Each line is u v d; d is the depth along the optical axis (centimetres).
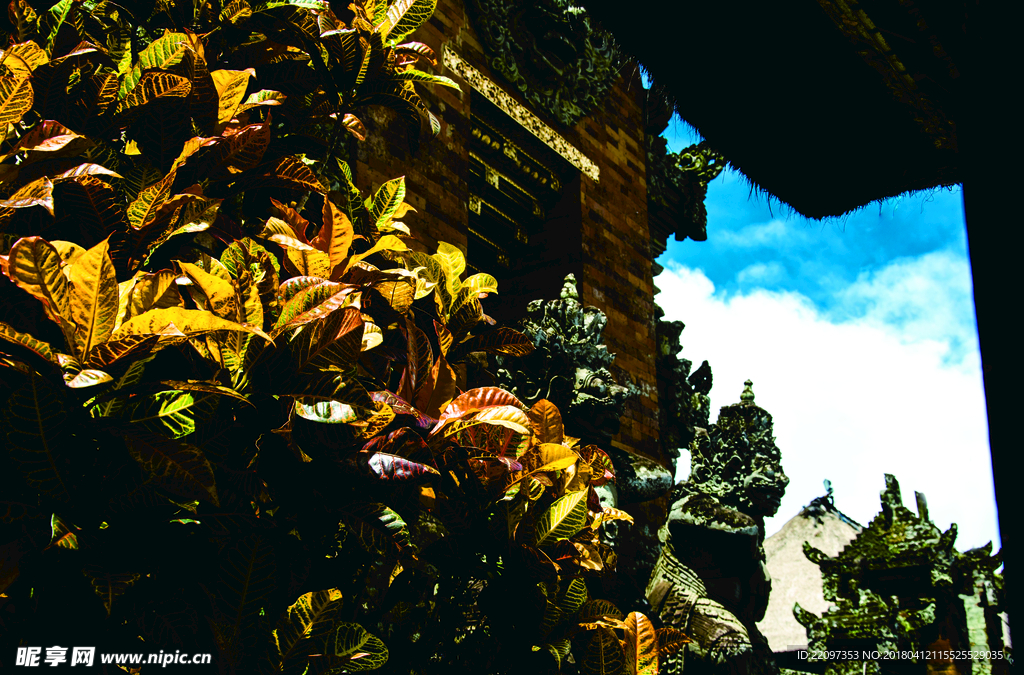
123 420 226
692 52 297
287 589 262
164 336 215
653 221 1290
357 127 400
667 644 360
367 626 305
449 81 409
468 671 322
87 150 283
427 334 376
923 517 2053
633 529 962
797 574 2819
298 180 345
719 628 852
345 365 261
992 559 1928
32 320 227
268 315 263
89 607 213
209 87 319
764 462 1331
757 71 297
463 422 310
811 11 273
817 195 348
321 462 263
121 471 218
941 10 236
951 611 1936
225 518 237
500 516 329
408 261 381
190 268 247
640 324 1092
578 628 341
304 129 400
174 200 278
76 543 199
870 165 331
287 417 249
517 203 1040
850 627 2055
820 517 3016
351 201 393
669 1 283
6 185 257
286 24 373
